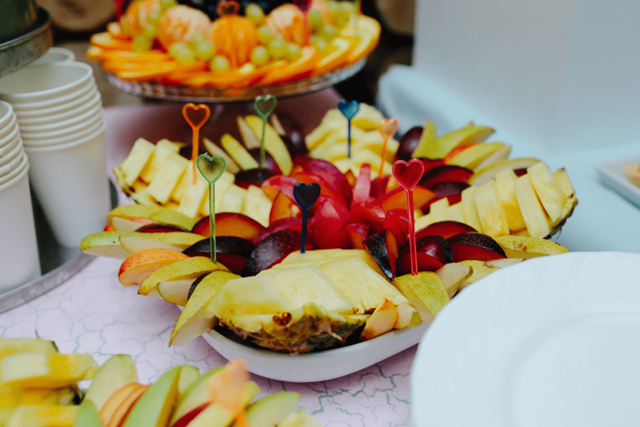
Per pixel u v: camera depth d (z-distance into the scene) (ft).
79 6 4.32
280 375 1.49
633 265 1.35
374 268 1.59
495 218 1.74
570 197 1.77
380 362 1.63
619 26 2.42
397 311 1.44
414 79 3.76
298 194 1.52
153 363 1.63
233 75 2.41
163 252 1.62
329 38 2.83
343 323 1.35
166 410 1.25
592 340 1.24
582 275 1.34
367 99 5.10
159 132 2.84
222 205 1.87
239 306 1.38
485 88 3.07
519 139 2.84
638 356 1.22
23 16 1.86
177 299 1.54
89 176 1.97
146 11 2.67
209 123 2.91
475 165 2.10
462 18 3.13
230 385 1.20
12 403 1.26
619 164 2.36
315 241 1.71
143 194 1.98
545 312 1.29
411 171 1.47
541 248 1.61
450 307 1.28
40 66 2.02
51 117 1.83
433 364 1.19
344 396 1.54
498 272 1.35
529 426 1.13
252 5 2.62
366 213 1.70
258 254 1.58
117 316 1.79
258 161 2.10
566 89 2.50
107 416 1.25
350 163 2.10
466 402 1.15
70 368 1.29
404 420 1.48
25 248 1.82
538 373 1.20
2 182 1.69
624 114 2.65
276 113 2.73
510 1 2.67
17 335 1.72
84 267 1.97
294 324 1.31
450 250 1.59
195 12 2.55
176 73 2.42
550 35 2.48
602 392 1.18
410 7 4.91
